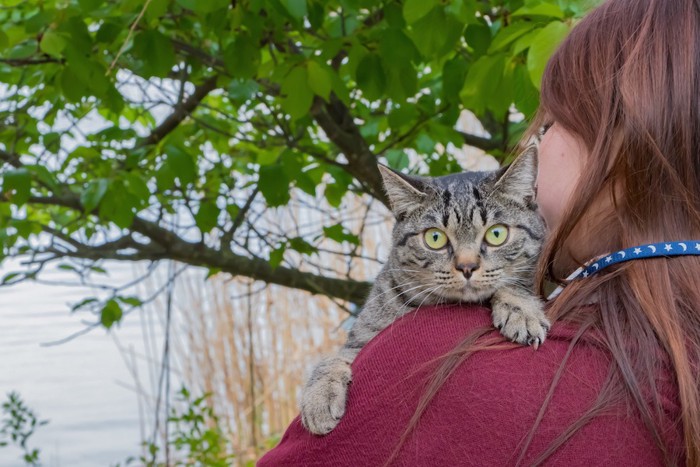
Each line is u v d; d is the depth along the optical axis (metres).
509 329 1.56
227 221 4.70
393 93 3.20
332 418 1.66
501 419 1.41
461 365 1.49
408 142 4.22
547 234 2.11
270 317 6.75
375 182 4.02
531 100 2.81
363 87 3.24
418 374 1.54
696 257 1.50
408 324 1.66
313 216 6.63
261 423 6.66
